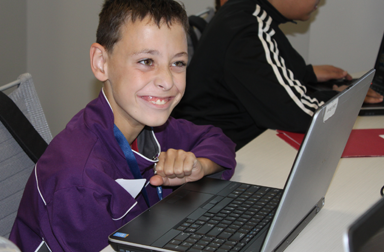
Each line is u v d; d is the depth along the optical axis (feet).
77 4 8.16
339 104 1.85
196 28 7.05
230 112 5.19
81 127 2.64
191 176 2.81
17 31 8.05
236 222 2.14
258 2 5.27
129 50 2.49
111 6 2.60
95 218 2.26
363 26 8.63
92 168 2.36
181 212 2.28
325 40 9.16
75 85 8.70
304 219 2.20
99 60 2.70
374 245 1.14
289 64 5.28
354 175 2.98
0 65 7.79
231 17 5.05
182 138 3.43
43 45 8.45
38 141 2.89
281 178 2.99
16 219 2.62
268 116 4.50
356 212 2.43
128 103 2.60
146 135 3.13
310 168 1.85
